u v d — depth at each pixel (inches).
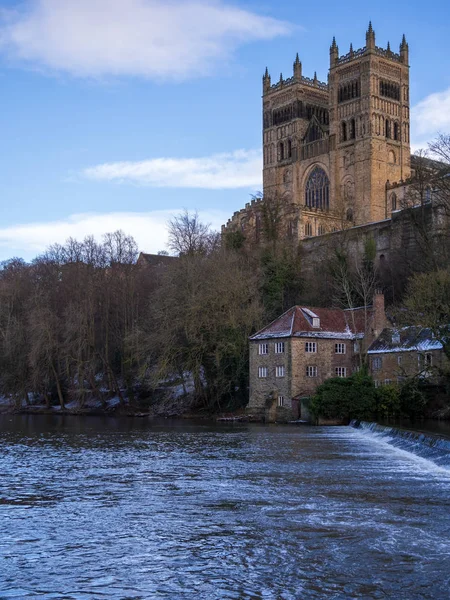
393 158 7706.7
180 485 1620.3
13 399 5142.7
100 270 4997.5
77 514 1322.6
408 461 1999.3
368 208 7470.5
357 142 7618.1
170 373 4279.0
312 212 6983.3
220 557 1043.3
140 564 1016.2
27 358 4707.2
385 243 5649.6
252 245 5315.0
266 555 1047.6
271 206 6294.3
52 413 4682.6
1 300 5054.1
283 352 3703.3
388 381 3624.5
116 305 4894.2
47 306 4842.5
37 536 1163.9
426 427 2709.2
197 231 4911.4
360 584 922.7
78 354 4554.6
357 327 3937.0
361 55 7632.9
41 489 1581.0
